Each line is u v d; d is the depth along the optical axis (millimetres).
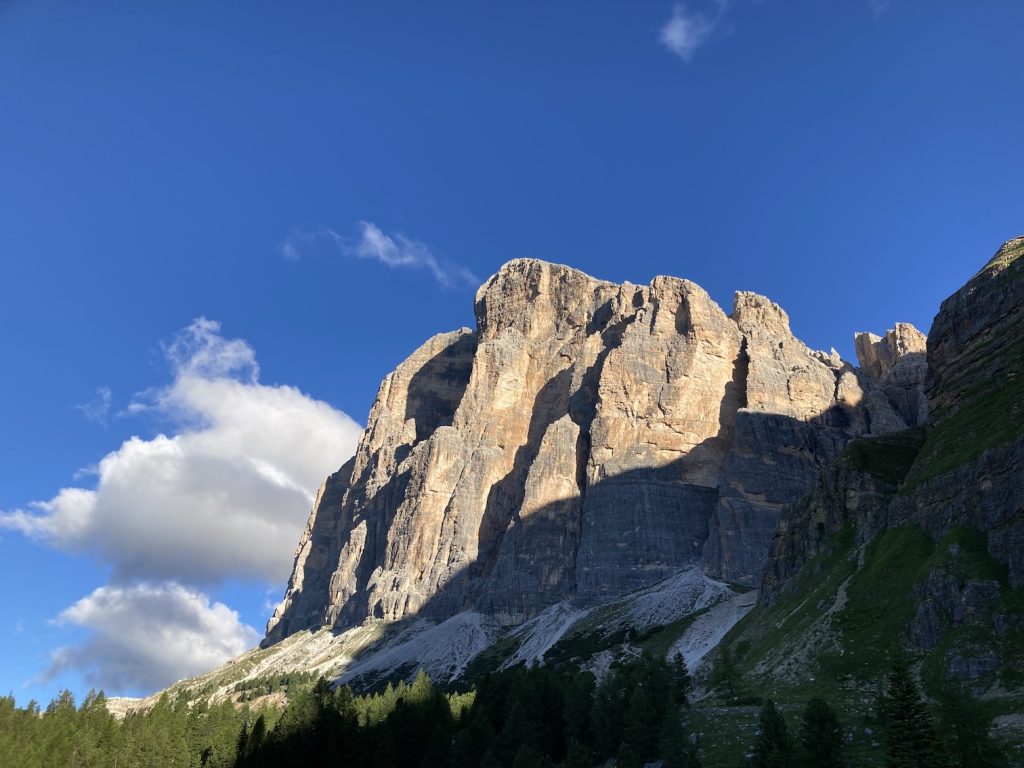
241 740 138500
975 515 108812
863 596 118750
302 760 130875
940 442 132250
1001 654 88688
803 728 81500
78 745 146250
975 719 71562
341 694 149250
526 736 115250
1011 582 96000
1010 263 145000
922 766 66875
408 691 156875
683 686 125938
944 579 103250
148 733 145125
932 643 99500
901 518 127312
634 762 88875
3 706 165500
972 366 141625
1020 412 115312
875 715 90875
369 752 131625
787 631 127625
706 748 93500
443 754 122000
